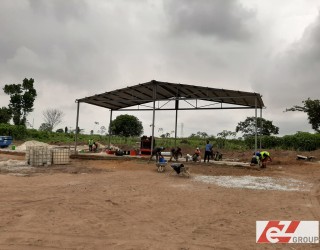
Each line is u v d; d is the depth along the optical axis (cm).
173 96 2581
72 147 3391
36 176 1345
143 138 2541
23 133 4878
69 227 641
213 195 1023
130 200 910
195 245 560
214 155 2509
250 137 4122
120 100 2586
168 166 1839
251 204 905
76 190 1032
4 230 611
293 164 2294
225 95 2231
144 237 596
